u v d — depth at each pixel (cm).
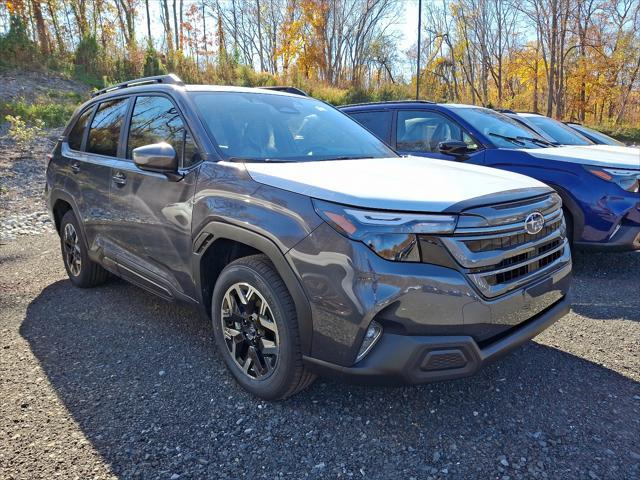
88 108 451
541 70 3972
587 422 252
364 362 222
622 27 3503
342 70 4625
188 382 289
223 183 273
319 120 370
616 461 222
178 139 317
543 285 255
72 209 436
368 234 214
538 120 743
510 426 248
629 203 453
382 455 227
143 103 364
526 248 244
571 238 482
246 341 271
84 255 430
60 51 2173
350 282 215
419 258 215
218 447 232
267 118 339
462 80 4753
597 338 348
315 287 226
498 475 214
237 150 300
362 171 274
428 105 592
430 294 214
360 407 264
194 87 345
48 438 238
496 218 229
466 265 219
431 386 285
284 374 249
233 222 259
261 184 255
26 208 807
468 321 221
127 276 371
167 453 228
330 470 217
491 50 4291
